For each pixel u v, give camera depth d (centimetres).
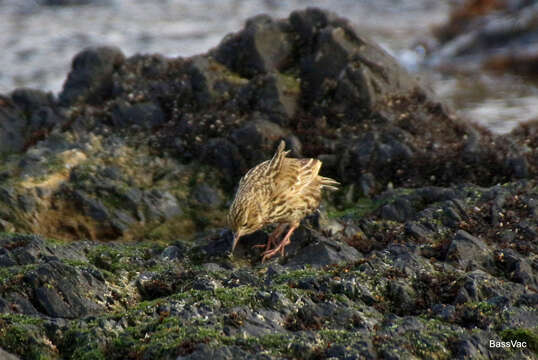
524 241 1215
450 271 1073
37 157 1591
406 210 1352
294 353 813
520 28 3953
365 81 1775
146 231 1470
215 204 1565
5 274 1004
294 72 1920
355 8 5231
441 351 844
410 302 1009
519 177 1545
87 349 847
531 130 1819
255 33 1916
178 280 1093
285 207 1219
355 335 854
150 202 1503
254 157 1647
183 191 1584
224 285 1024
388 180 1633
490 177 1580
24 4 4656
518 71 3662
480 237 1222
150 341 839
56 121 1878
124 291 1043
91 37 4034
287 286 970
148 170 1633
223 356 789
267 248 1230
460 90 3356
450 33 4275
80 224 1447
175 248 1216
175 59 2009
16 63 3472
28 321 889
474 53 3956
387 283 1028
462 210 1280
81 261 1075
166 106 1834
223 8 4962
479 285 1020
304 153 1684
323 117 1761
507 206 1300
